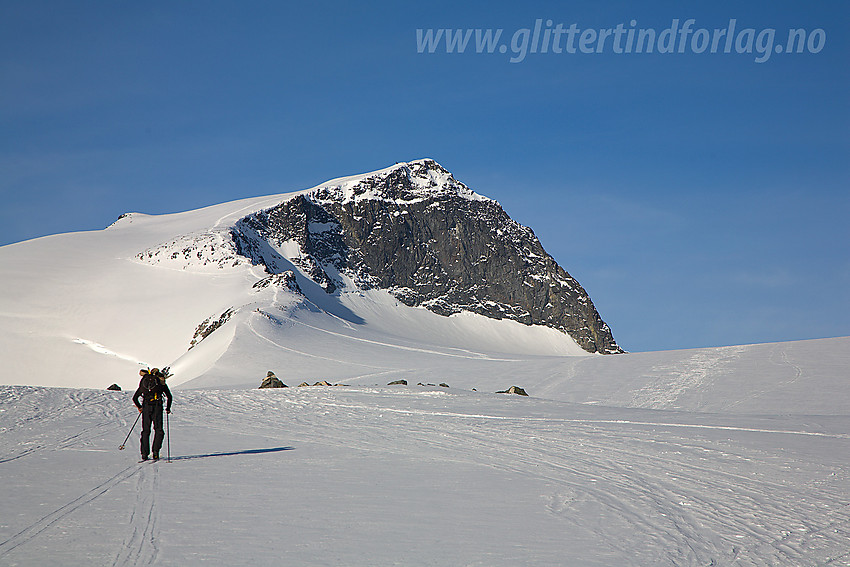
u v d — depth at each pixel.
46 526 9.50
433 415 23.73
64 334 152.00
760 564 8.65
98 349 145.75
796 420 21.78
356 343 117.38
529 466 15.05
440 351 123.06
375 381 73.38
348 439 19.19
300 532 9.40
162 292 170.38
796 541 9.64
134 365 138.25
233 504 11.05
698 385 54.72
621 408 26.12
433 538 9.27
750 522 10.57
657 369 63.56
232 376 84.94
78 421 22.23
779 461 15.21
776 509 11.34
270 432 20.69
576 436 19.02
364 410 25.33
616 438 18.55
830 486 12.98
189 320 151.12
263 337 108.38
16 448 17.27
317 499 11.56
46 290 172.50
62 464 14.92
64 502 11.06
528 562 8.33
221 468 14.57
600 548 9.03
